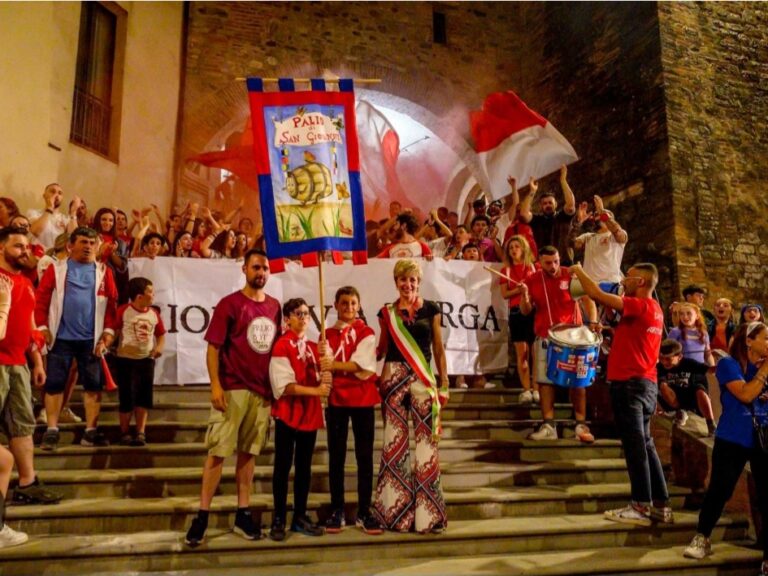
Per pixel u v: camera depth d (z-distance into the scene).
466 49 14.40
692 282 9.52
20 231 4.39
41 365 4.80
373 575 3.91
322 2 13.69
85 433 5.18
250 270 4.41
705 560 4.39
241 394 4.21
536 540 4.52
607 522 4.71
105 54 11.40
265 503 4.55
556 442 5.77
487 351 6.72
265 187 4.49
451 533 4.37
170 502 4.54
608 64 11.54
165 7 12.50
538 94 13.66
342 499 4.40
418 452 4.43
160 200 12.06
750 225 10.11
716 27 10.76
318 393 4.21
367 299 6.49
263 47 13.16
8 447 4.49
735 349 4.61
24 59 8.89
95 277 5.32
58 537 4.12
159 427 5.45
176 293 6.32
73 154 10.27
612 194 11.02
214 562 4.04
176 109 12.55
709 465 5.45
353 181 4.61
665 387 5.94
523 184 8.14
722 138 10.30
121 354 5.29
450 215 10.38
